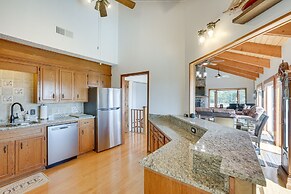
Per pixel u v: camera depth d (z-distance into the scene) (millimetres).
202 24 3029
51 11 3383
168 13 4191
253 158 1269
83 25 4023
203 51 2961
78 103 4527
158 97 4320
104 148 4418
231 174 1018
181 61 4004
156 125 3537
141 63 4586
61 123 3535
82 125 4020
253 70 6441
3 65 2908
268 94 6359
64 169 3254
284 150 2891
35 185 2666
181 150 1750
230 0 2250
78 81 4223
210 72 11664
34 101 3486
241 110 8695
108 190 2543
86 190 2539
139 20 4625
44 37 3258
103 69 4906
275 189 2584
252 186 991
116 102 4789
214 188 1038
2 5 2695
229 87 11219
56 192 2482
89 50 4148
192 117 3504
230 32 2236
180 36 4016
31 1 3066
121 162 3607
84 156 3973
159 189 1299
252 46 3779
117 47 4980
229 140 1780
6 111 3195
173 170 1255
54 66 3693
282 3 1523
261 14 1751
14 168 2809
